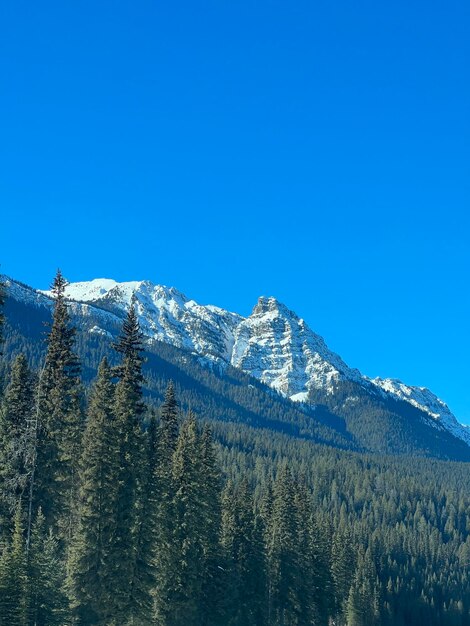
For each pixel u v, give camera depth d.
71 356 53.91
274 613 85.31
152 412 59.88
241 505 82.44
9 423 52.59
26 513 48.75
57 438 51.72
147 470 53.41
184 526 58.53
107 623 46.09
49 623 40.69
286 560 87.75
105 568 46.41
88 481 47.06
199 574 60.81
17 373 53.97
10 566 39.97
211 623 65.62
